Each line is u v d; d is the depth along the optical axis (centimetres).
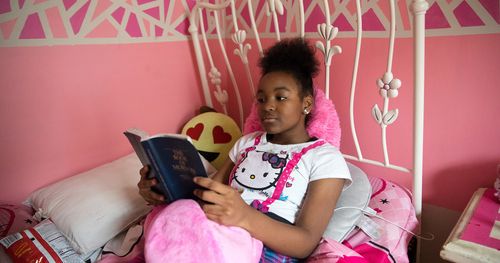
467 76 103
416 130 100
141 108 139
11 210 105
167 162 75
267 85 93
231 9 140
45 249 91
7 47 102
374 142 127
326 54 112
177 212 71
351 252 81
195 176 73
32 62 107
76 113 120
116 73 128
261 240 76
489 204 95
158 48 140
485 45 97
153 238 70
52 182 118
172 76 148
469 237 81
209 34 155
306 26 129
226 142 142
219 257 67
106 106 128
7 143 106
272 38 140
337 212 98
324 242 84
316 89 107
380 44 114
